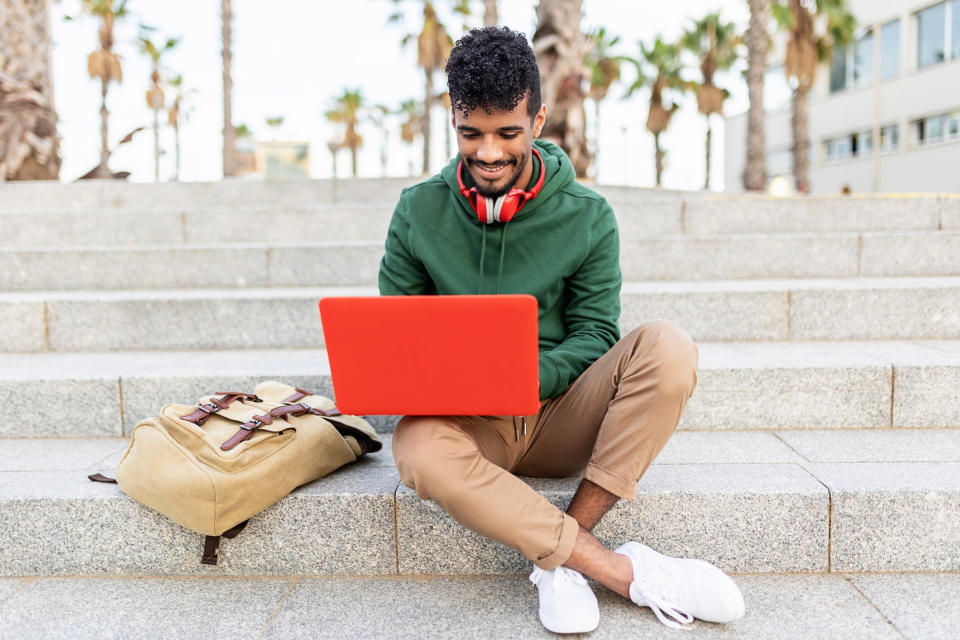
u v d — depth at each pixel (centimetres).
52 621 152
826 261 332
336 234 411
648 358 144
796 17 1669
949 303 263
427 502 168
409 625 148
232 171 1455
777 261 334
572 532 142
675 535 168
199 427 164
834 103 1952
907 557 165
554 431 165
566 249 167
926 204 393
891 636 138
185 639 144
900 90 1709
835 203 399
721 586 140
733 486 168
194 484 155
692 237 334
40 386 224
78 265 337
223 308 276
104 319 277
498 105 142
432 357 132
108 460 203
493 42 143
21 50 533
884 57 1761
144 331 277
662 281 333
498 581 167
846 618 145
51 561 174
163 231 409
